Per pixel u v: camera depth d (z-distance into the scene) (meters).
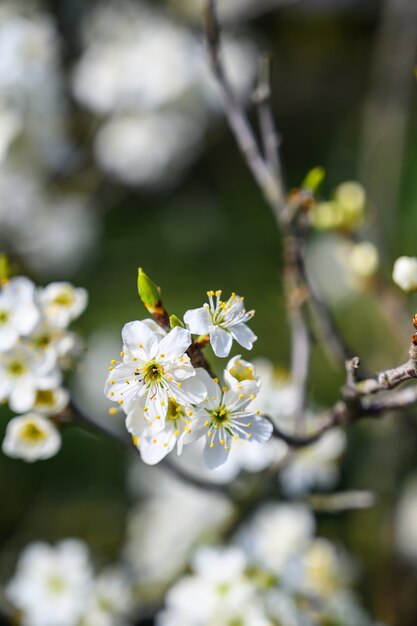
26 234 0.84
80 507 0.85
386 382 0.48
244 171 1.09
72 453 0.87
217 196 1.08
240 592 0.57
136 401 0.47
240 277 1.04
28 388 0.51
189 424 0.47
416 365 0.47
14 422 0.53
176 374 0.47
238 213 1.08
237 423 0.47
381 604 0.74
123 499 0.86
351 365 0.49
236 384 0.47
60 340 0.52
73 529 0.83
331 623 0.61
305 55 1.13
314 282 0.57
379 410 0.50
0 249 0.83
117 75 0.82
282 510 0.63
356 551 0.78
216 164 1.09
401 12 0.84
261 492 0.56
